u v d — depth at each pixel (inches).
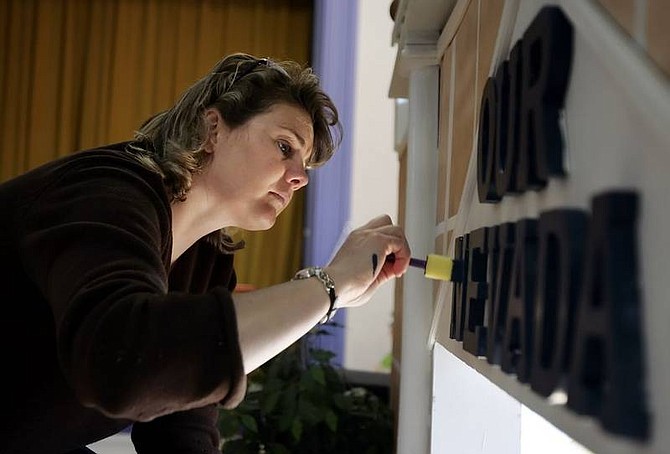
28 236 30.5
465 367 43.5
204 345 24.6
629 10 16.7
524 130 22.7
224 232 51.0
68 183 32.0
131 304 24.9
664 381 14.4
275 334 29.0
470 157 35.7
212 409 49.9
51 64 137.0
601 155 17.9
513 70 24.8
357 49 125.7
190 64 135.0
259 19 134.1
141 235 28.7
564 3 20.1
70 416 37.7
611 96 17.3
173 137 39.6
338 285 32.9
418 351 46.6
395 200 124.5
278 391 70.4
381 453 69.9
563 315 18.7
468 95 37.1
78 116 136.5
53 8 137.1
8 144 135.8
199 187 39.4
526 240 22.5
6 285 33.3
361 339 121.0
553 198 21.3
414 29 48.1
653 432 14.9
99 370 24.4
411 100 49.4
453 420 43.4
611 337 15.8
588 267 17.4
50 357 34.5
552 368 19.1
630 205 16.0
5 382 34.6
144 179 33.1
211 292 26.1
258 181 39.0
